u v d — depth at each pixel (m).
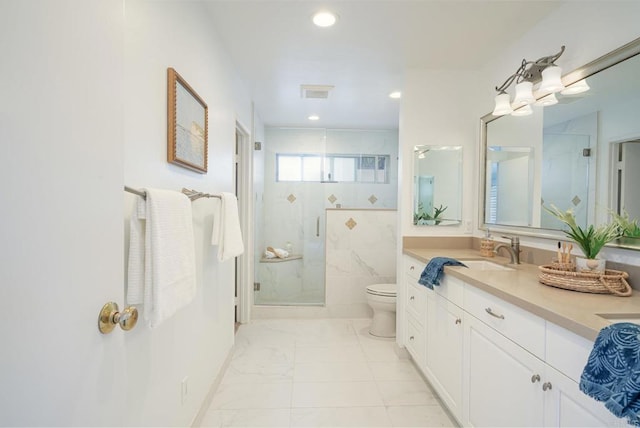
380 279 3.73
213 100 1.97
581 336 0.92
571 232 1.57
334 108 3.62
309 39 2.13
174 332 1.43
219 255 1.71
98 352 0.69
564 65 1.74
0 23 0.48
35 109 0.53
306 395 2.09
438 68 2.58
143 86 1.12
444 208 2.65
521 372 1.19
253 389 2.15
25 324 0.52
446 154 2.63
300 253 4.23
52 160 0.57
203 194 1.52
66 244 0.60
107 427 0.73
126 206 1.04
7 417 0.49
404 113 2.60
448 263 1.88
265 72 2.67
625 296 1.22
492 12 1.83
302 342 2.96
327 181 4.52
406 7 1.78
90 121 0.67
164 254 1.04
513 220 2.16
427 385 2.23
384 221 3.74
